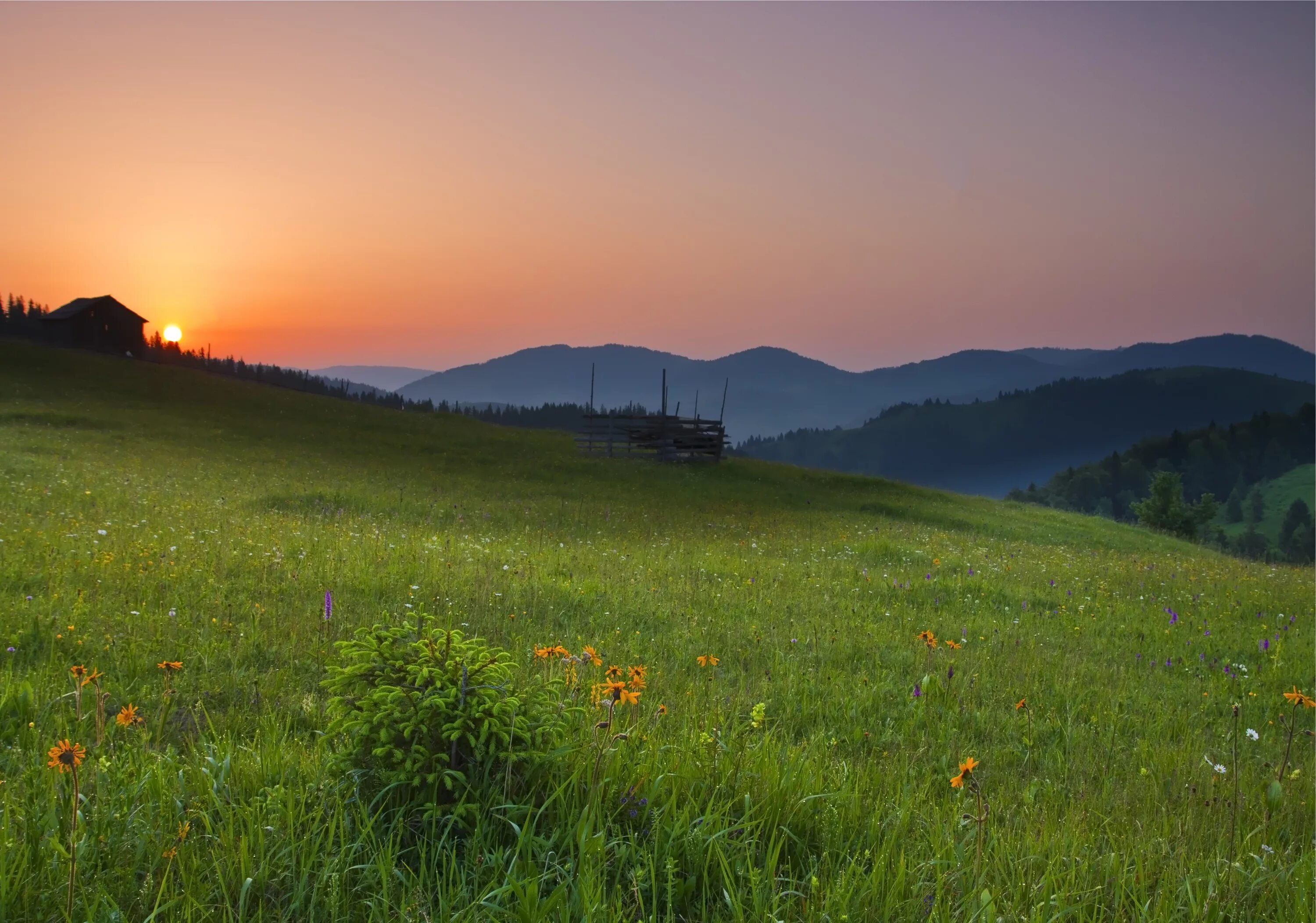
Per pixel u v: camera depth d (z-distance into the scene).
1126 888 4.10
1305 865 4.41
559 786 4.23
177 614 8.38
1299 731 8.08
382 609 9.37
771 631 10.36
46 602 8.32
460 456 41.41
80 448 31.12
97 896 3.20
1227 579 21.11
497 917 3.34
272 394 56.94
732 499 34.25
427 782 4.09
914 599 13.84
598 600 11.23
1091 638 11.77
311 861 3.54
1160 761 6.65
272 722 5.57
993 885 3.96
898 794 5.18
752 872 3.63
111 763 4.39
